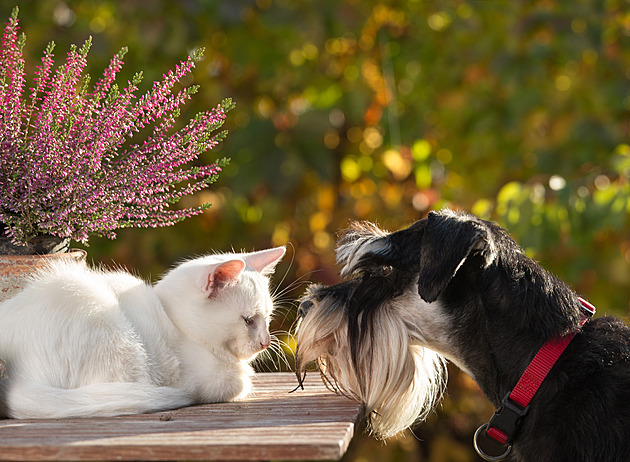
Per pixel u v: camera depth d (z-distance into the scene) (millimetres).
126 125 2359
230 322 2385
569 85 5691
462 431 5359
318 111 5141
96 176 2340
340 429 1848
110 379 2102
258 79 5430
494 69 5281
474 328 2418
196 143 2420
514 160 5672
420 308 2479
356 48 5891
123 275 2480
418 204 5559
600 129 5406
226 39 5312
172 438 1747
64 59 4617
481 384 2459
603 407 2158
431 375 2693
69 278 2201
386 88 5707
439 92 5750
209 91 5098
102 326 2121
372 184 5617
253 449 1672
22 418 2037
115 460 1676
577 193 4438
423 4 5957
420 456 5320
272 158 4957
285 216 5371
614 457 2102
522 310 2340
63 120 2354
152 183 2395
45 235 2404
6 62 2346
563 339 2297
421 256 2240
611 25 5500
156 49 4789
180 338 2369
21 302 2166
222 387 2355
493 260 2355
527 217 4430
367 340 2508
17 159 2275
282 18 5039
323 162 5070
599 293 5180
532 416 2260
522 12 5395
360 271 2562
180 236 5027
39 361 2076
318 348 2564
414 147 5781
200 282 2348
